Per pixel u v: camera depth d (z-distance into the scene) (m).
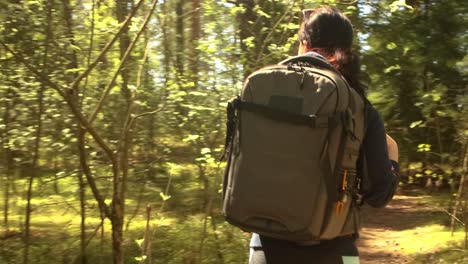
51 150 5.79
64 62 5.51
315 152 2.10
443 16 11.23
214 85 5.67
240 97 2.26
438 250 7.71
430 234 8.71
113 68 5.25
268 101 2.18
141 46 5.36
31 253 6.29
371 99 11.82
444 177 9.38
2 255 6.23
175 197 6.72
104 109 5.50
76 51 5.47
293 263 2.30
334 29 2.38
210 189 6.22
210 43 5.53
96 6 5.11
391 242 8.62
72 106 4.17
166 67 5.75
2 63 5.40
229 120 2.37
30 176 6.09
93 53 5.42
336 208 2.12
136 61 5.39
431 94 8.34
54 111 5.50
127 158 5.20
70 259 6.27
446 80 11.17
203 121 5.64
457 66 11.16
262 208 2.14
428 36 11.20
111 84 4.46
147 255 4.83
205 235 6.07
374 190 2.31
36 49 5.41
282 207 2.11
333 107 2.11
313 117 2.09
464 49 11.06
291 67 2.21
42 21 5.35
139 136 5.74
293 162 2.11
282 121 2.15
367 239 8.88
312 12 2.49
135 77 5.45
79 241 6.66
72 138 5.47
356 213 2.28
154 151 5.94
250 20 6.10
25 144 5.93
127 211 6.77
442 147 9.83
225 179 2.31
